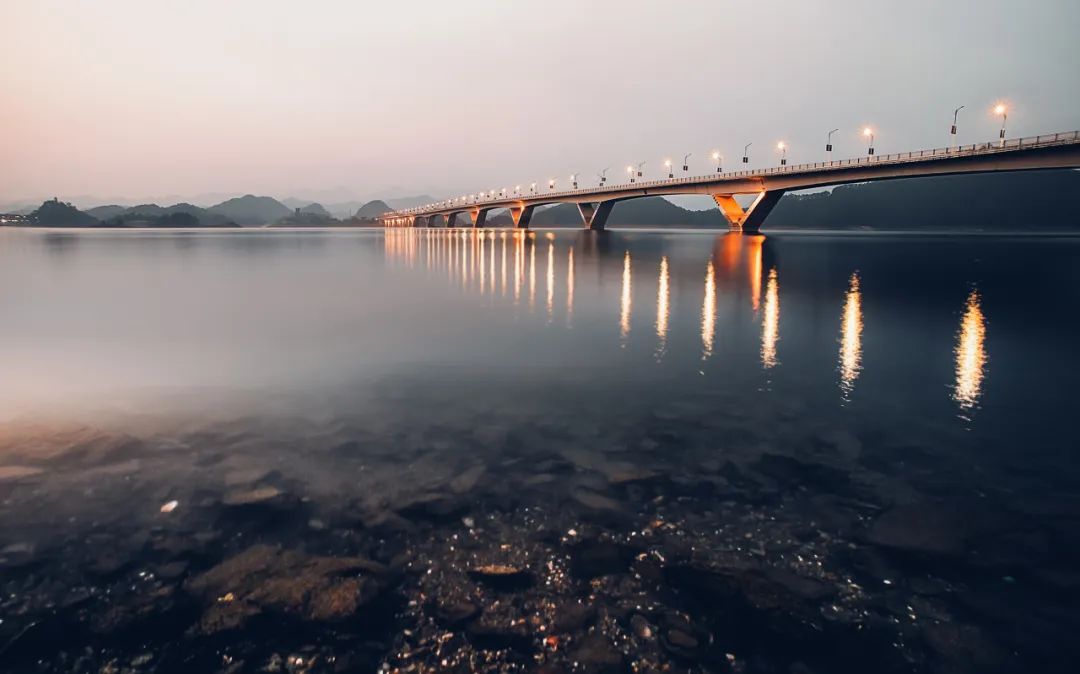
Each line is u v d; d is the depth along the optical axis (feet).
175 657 18.52
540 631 19.56
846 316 94.22
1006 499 29.45
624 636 19.35
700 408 44.73
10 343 70.33
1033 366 59.82
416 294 125.29
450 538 25.18
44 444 36.11
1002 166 230.68
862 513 27.78
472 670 17.90
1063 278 166.50
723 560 23.59
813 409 44.83
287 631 19.45
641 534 25.61
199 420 41.52
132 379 53.52
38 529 25.98
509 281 156.46
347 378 54.03
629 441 37.29
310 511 27.55
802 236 631.97
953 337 76.13
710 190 433.48
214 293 125.90
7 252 306.14
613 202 612.29
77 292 126.93
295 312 97.76
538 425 40.42
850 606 20.99
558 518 26.94
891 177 288.92
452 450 35.50
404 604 20.83
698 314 96.07
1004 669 18.31
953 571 23.11
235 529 26.00
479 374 55.57
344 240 533.96
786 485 30.81
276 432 38.88
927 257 269.03
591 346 69.46
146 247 372.79
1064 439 38.32
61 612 20.61
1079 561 23.85
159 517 27.09
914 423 41.52
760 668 18.15
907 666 18.38
